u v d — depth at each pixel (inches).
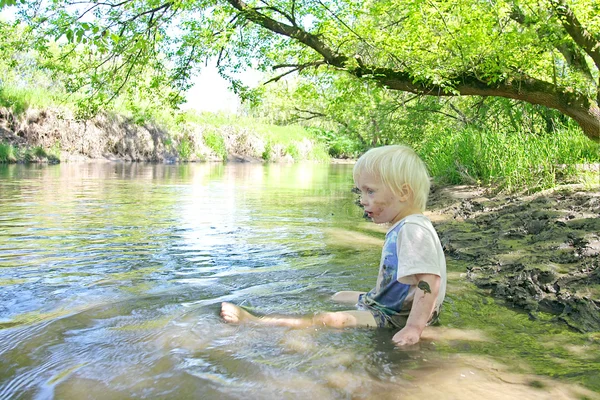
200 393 58.5
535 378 65.1
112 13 289.6
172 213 236.7
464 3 255.3
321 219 226.5
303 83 393.4
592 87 263.4
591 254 123.3
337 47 310.5
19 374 63.4
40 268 123.9
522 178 259.6
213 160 1013.8
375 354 71.6
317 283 111.4
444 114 500.7
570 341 79.3
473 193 280.8
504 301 102.8
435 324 86.7
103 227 190.4
